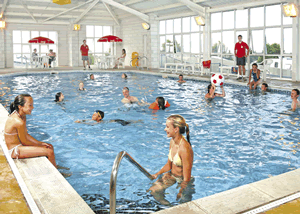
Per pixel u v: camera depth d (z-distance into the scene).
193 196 3.37
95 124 6.60
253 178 3.88
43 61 21.53
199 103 8.96
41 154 4.13
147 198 3.33
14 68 21.83
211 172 4.07
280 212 2.55
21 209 2.76
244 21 14.87
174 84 13.52
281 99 9.43
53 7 21.25
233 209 2.60
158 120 6.94
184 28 19.09
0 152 4.30
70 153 4.88
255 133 5.87
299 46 12.40
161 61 21.58
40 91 11.44
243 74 13.94
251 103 8.85
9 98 9.98
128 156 2.87
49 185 3.27
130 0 19.94
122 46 25.50
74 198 2.98
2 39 22.09
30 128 6.32
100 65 22.73
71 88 12.28
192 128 6.28
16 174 3.45
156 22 21.22
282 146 5.10
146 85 13.21
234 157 4.63
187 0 15.99
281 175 3.30
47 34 23.91
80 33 24.38
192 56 18.80
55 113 7.68
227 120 6.91
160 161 4.50
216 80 9.66
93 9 22.92
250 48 14.82
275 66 13.79
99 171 4.17
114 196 2.57
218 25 16.36
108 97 10.01
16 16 21.92
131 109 8.10
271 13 13.59
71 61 24.41
